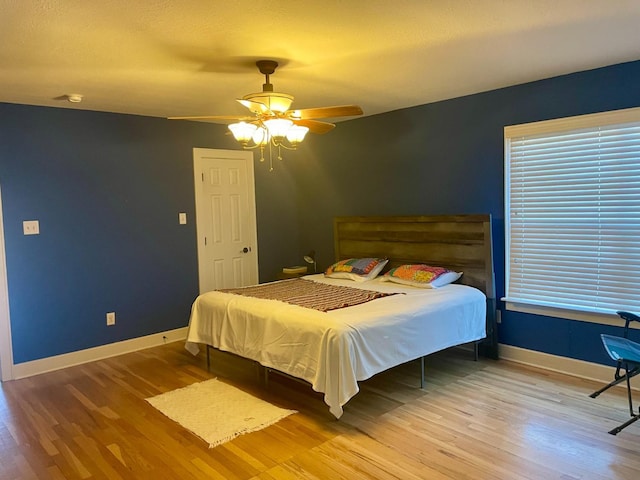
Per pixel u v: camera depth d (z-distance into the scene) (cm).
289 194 613
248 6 215
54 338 429
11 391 375
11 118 402
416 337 336
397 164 494
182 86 360
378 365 308
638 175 331
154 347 490
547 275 385
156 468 256
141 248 484
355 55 295
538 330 391
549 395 333
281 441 281
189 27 239
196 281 529
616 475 235
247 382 381
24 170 410
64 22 227
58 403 348
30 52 270
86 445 284
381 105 464
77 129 438
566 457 252
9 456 274
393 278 445
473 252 420
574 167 364
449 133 444
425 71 338
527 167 392
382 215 515
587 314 359
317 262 602
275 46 273
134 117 475
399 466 249
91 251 450
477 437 277
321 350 296
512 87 394
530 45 286
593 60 322
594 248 356
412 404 325
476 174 426
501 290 414
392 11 227
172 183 505
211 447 276
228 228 556
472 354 426
